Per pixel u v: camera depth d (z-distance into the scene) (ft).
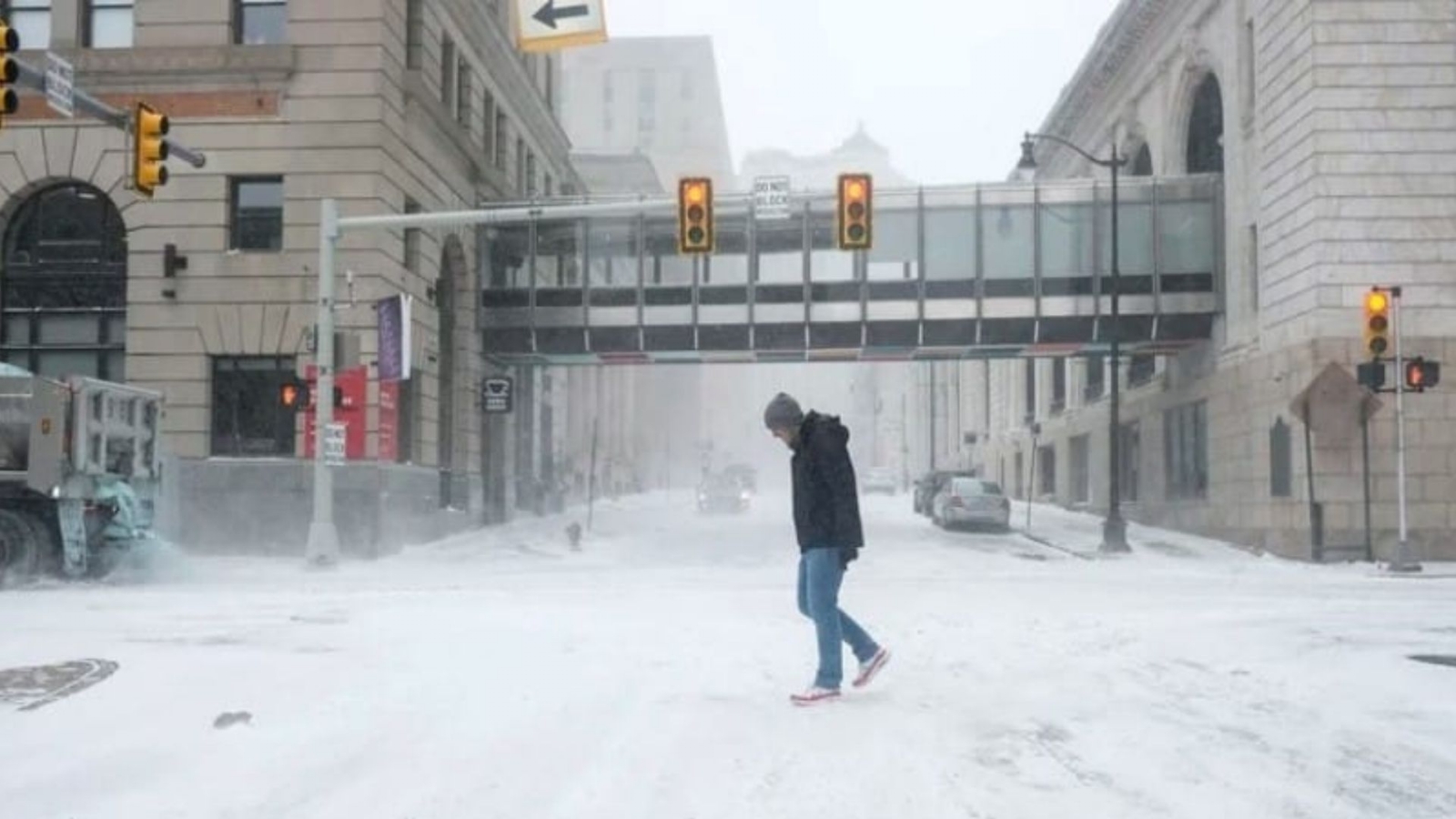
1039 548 102.32
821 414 24.90
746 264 116.88
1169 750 20.61
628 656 30.40
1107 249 109.70
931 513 141.08
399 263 92.73
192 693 25.21
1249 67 100.78
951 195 111.55
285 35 91.30
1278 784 18.58
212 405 89.86
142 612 42.83
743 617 40.01
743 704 24.27
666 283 115.03
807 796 17.70
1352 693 25.54
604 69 478.18
